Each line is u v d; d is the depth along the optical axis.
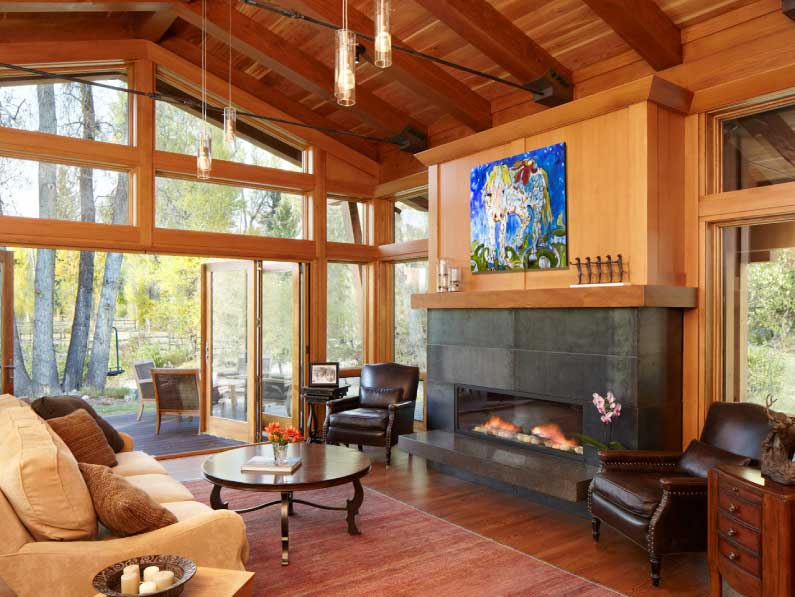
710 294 4.57
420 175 7.11
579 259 4.82
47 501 2.43
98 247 5.82
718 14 4.42
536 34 5.14
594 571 3.49
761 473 2.89
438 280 6.05
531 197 5.21
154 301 10.91
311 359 7.25
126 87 6.10
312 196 7.29
